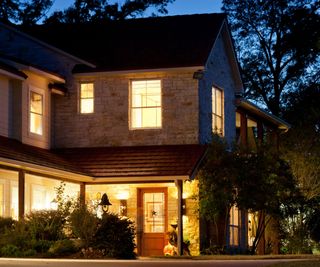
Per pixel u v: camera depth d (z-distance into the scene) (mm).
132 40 30594
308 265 16891
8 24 30172
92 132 29250
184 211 27531
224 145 27031
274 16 49938
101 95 29328
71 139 29391
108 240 22047
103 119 29203
